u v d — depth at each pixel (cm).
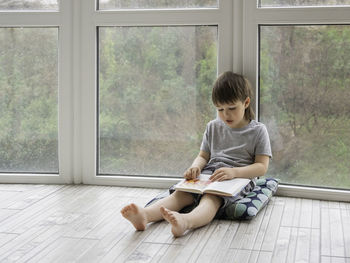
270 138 212
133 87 225
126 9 222
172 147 224
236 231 161
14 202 196
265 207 192
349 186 201
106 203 196
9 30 229
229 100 192
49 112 231
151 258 136
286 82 208
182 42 219
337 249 144
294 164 209
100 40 226
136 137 227
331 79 201
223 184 178
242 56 211
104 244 148
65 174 230
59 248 144
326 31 200
